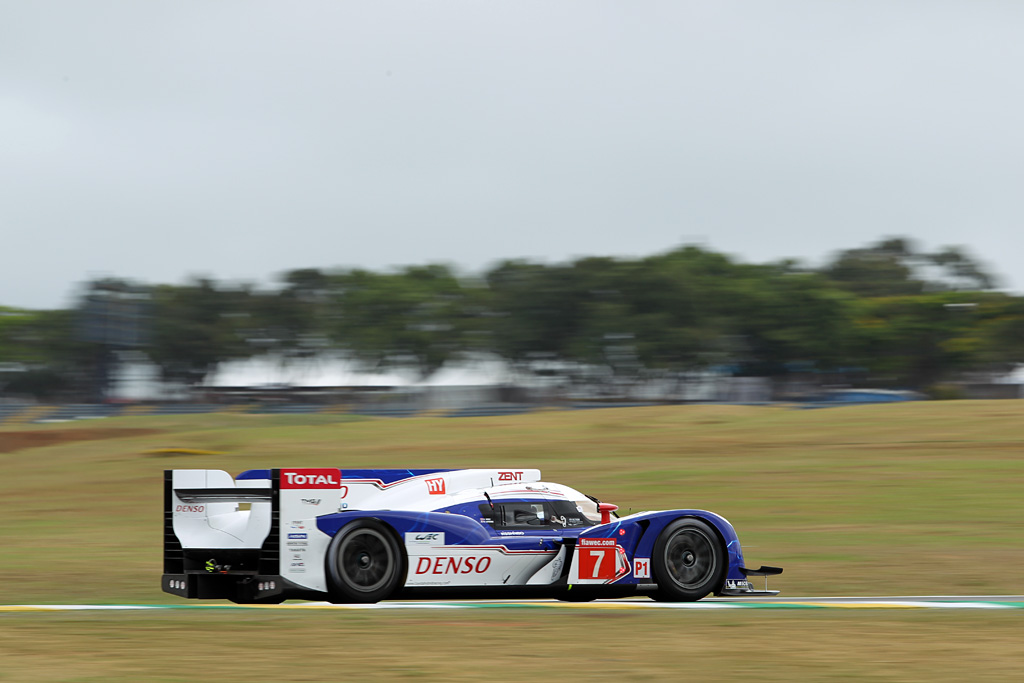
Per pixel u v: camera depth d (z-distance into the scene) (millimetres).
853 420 156250
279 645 25828
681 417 172125
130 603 43438
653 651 25234
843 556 58094
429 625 29219
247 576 33750
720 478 106438
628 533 35938
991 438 132125
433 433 164000
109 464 139500
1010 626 29641
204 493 34844
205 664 23344
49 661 23703
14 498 110562
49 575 54844
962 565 54062
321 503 33594
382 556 34031
